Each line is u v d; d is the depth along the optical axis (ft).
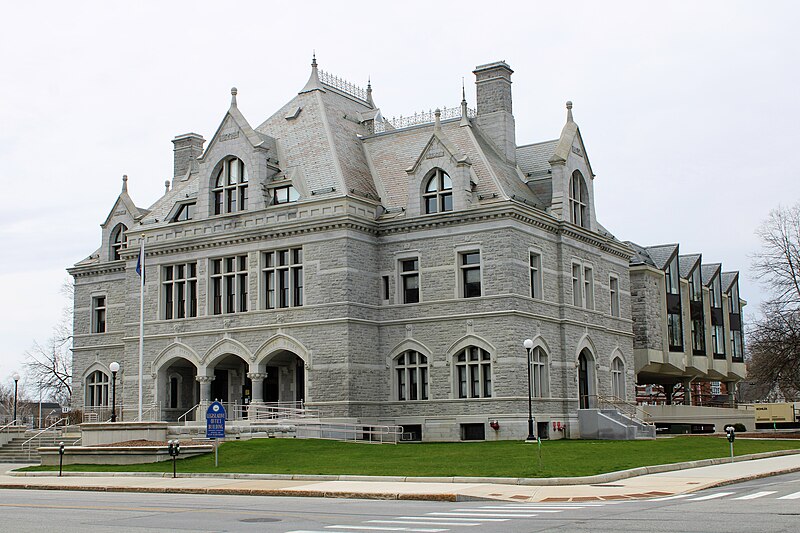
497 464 106.93
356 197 170.50
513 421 158.92
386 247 175.01
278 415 167.02
